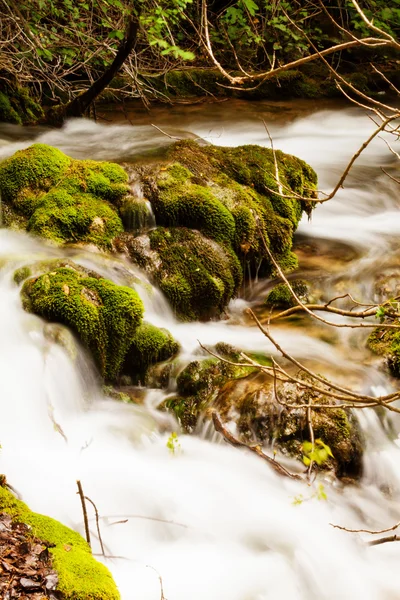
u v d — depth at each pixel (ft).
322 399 16.30
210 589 12.46
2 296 17.97
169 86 44.11
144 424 16.61
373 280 23.02
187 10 37.47
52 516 12.95
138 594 11.78
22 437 15.03
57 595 10.00
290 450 15.75
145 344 18.30
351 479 15.74
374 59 49.39
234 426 16.22
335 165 33.55
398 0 38.52
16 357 16.37
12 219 21.77
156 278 20.59
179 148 24.98
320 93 46.57
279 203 24.08
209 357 18.48
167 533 13.71
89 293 17.81
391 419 16.83
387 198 30.42
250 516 14.23
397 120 42.22
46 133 31.78
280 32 43.06
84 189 22.03
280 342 19.66
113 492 14.28
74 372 16.84
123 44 31.12
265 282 23.24
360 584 13.29
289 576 13.16
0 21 33.42
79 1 35.60
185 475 15.17
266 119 41.60
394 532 14.52
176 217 21.91
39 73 38.40
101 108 40.83
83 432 16.03
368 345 19.30
